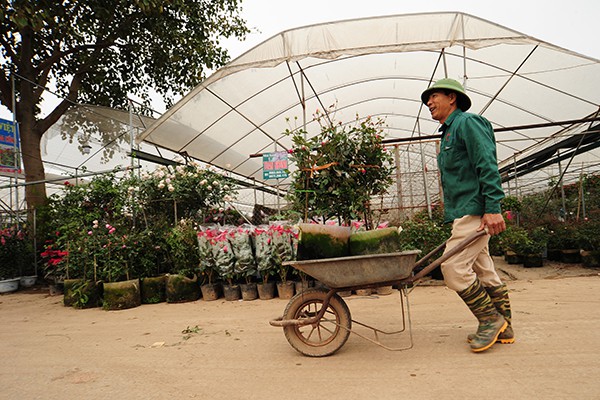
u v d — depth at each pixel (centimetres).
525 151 977
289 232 521
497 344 263
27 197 902
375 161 460
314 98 862
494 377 207
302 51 668
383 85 859
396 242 266
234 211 786
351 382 214
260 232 526
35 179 911
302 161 455
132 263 559
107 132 1091
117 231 611
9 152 838
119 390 225
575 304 378
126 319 452
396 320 354
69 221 670
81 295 544
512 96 798
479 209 248
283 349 288
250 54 670
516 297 433
